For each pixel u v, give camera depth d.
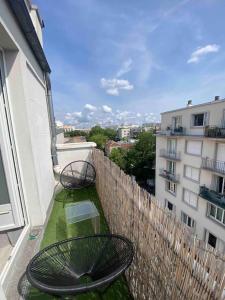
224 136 7.49
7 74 2.30
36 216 2.76
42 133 3.81
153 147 22.08
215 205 8.16
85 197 4.40
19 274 1.87
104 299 1.83
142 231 1.66
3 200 2.31
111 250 1.76
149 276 1.54
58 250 1.82
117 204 2.55
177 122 10.71
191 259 1.02
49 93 5.00
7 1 1.88
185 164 10.08
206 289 0.92
